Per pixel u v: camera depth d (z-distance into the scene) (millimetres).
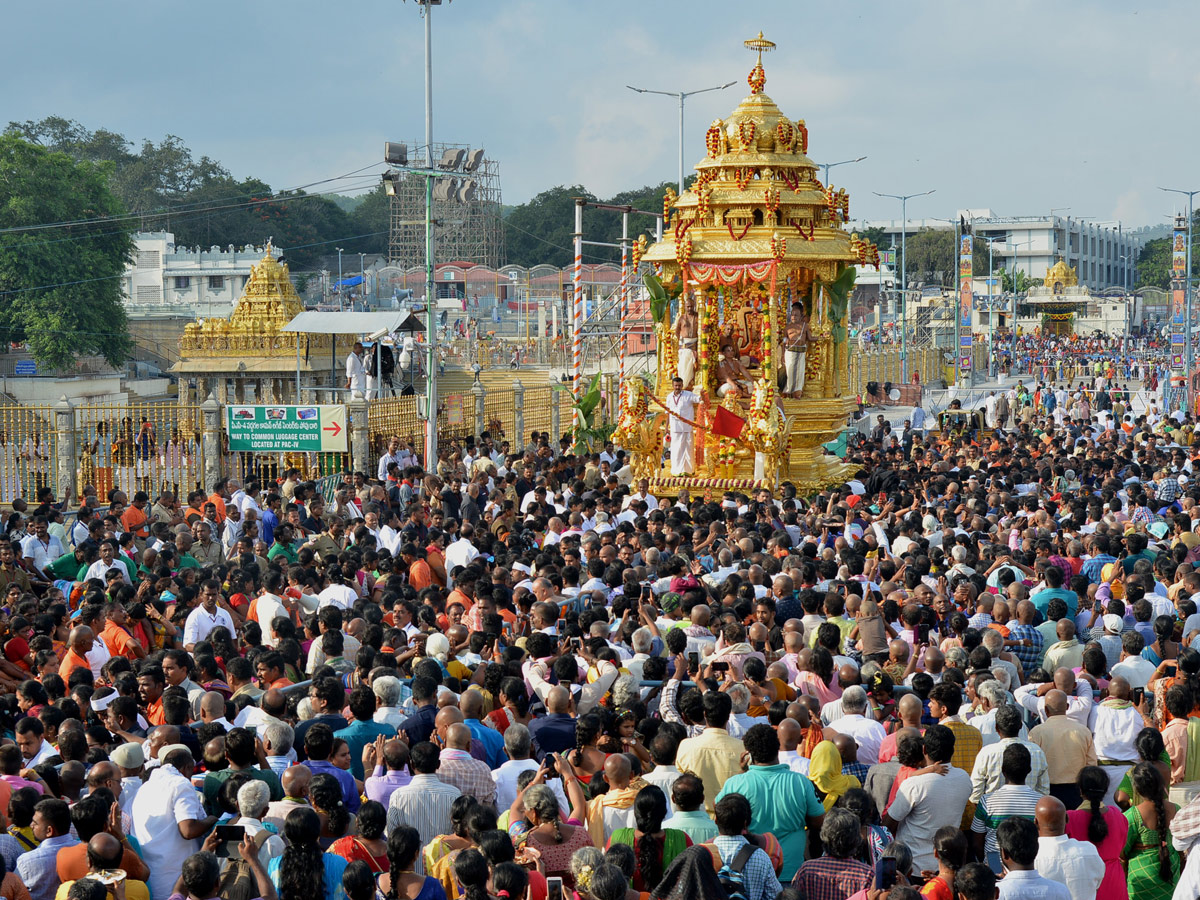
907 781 8344
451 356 57281
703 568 15602
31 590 15438
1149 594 13477
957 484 21781
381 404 28719
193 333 38438
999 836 7316
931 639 12133
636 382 26859
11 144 65625
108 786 7957
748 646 10797
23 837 7688
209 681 10875
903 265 70125
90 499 19875
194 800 8039
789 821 8094
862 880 7203
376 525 18344
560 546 15977
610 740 9016
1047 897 7141
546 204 153125
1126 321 129000
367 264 131625
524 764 8844
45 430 27047
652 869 7270
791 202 26359
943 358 72312
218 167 132000
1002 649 11320
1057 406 58812
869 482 25750
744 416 26703
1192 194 54562
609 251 148375
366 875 6672
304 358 37875
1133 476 25578
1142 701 10391
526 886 6793
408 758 8625
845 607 12742
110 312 68438
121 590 13359
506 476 22516
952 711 9273
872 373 55812
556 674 10242
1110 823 8109
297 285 110375
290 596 13883
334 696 9672
